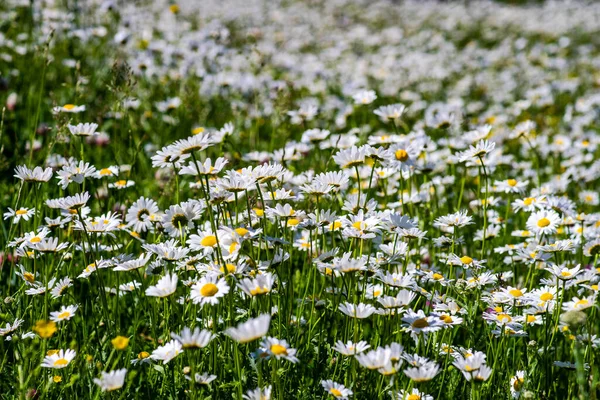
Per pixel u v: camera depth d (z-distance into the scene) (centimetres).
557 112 434
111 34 371
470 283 167
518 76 535
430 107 379
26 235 169
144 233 191
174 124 268
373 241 179
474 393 151
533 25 837
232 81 320
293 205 189
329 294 173
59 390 156
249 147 267
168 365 160
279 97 226
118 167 198
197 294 151
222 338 161
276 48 535
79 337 164
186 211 166
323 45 605
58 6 374
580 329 166
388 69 497
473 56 614
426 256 192
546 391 159
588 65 605
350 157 169
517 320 163
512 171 268
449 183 216
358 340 161
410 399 152
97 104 263
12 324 164
